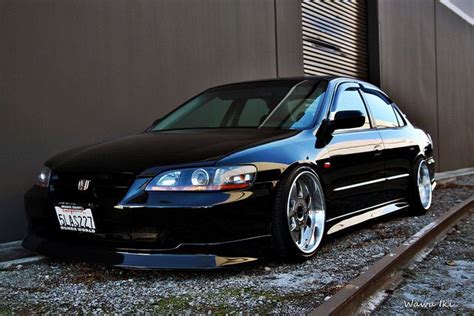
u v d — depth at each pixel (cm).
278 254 302
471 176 1036
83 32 444
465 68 1343
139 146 317
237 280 280
